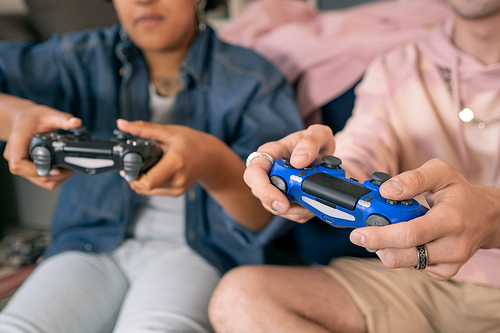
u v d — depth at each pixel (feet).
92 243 2.63
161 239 2.67
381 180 1.29
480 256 1.90
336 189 1.29
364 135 2.34
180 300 2.14
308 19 4.27
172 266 2.43
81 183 2.72
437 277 1.28
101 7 4.44
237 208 2.31
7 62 2.62
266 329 1.68
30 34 4.34
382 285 1.97
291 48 3.38
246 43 3.75
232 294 1.86
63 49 2.79
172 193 1.89
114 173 2.66
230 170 2.13
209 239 2.62
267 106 2.64
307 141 1.47
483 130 2.19
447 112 2.29
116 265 2.60
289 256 2.96
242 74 2.73
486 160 2.18
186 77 2.72
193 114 2.76
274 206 1.35
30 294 2.17
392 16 3.63
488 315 1.85
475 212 1.20
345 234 2.72
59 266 2.41
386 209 1.18
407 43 2.86
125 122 1.80
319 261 2.83
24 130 1.81
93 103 2.81
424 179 1.20
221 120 2.65
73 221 2.74
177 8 2.48
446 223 1.12
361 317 1.82
